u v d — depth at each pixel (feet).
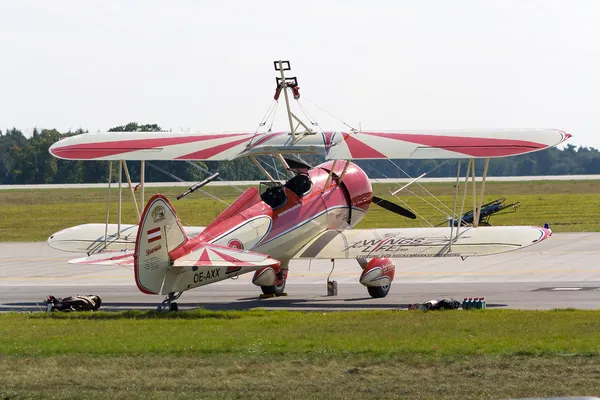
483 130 214.69
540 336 148.87
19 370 129.90
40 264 344.08
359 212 246.88
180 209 649.61
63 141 223.71
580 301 213.25
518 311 187.83
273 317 185.37
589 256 321.52
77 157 214.07
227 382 121.70
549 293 229.45
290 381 121.70
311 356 135.95
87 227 246.06
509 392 113.80
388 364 130.11
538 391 114.01
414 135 214.07
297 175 224.94
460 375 123.13
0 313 200.64
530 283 252.62
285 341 147.95
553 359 130.41
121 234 241.55
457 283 257.34
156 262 183.21
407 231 222.48
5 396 116.16
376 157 201.05
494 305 208.95
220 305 222.69
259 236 208.44
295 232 219.00
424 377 122.42
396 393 114.52
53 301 210.79
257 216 209.36
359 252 216.54
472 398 111.34
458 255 209.46
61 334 161.17
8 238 474.49
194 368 130.00
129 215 620.08
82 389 119.14
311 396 113.80
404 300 224.94
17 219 598.75
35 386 120.78
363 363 130.93
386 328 161.89
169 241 185.16
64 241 241.14
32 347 146.10
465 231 215.92
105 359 136.56
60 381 123.24
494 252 207.72
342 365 130.21
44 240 460.55
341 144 209.15
